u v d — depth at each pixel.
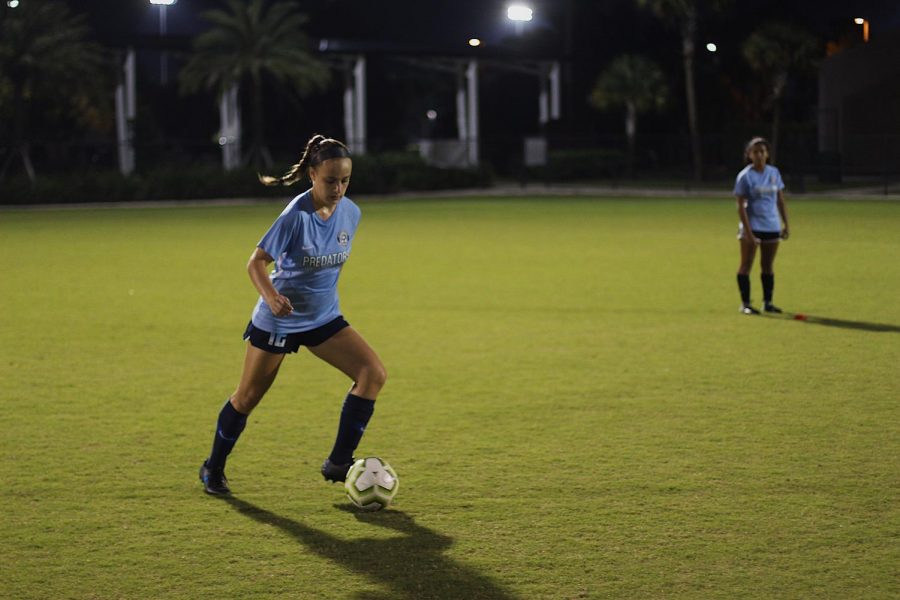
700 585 10.20
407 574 10.55
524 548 11.16
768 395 17.91
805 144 105.94
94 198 84.00
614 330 24.39
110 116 108.12
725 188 92.50
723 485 13.13
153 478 13.70
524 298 29.66
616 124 130.50
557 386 18.78
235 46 96.19
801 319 25.50
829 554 10.91
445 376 19.73
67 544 11.41
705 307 27.59
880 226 51.88
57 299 30.16
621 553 11.00
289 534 11.67
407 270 36.47
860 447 14.75
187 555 11.09
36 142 86.12
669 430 15.73
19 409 17.45
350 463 12.66
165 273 36.12
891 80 98.50
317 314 12.42
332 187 11.77
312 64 98.25
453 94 149.38
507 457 14.45
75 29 94.25
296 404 17.56
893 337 23.02
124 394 18.55
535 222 58.31
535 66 124.06
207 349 22.59
